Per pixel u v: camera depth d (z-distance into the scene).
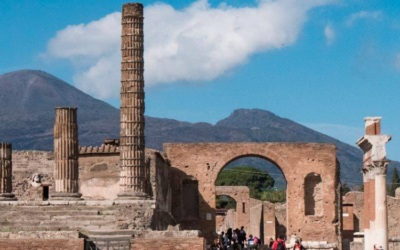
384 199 86.94
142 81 80.31
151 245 68.25
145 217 75.06
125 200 77.62
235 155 116.62
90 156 101.25
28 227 73.75
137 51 80.19
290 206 116.06
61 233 68.38
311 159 116.38
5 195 82.56
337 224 115.88
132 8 80.25
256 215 147.88
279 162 116.38
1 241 67.19
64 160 81.06
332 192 115.81
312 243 102.31
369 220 89.94
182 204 116.69
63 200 79.38
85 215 75.25
